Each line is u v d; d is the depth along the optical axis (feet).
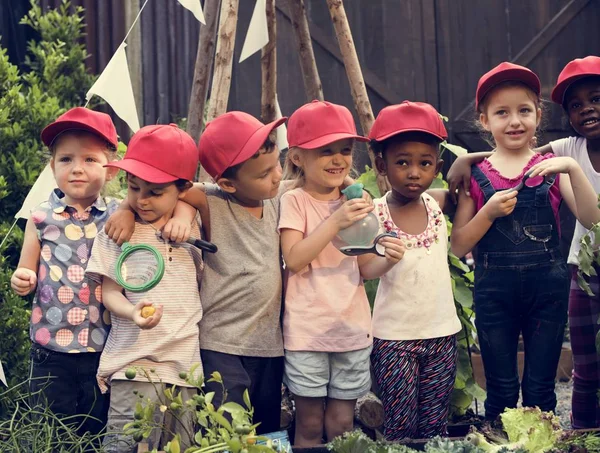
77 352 9.56
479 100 10.48
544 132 19.86
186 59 18.61
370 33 19.60
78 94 16.84
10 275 12.85
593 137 10.89
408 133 9.52
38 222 9.92
